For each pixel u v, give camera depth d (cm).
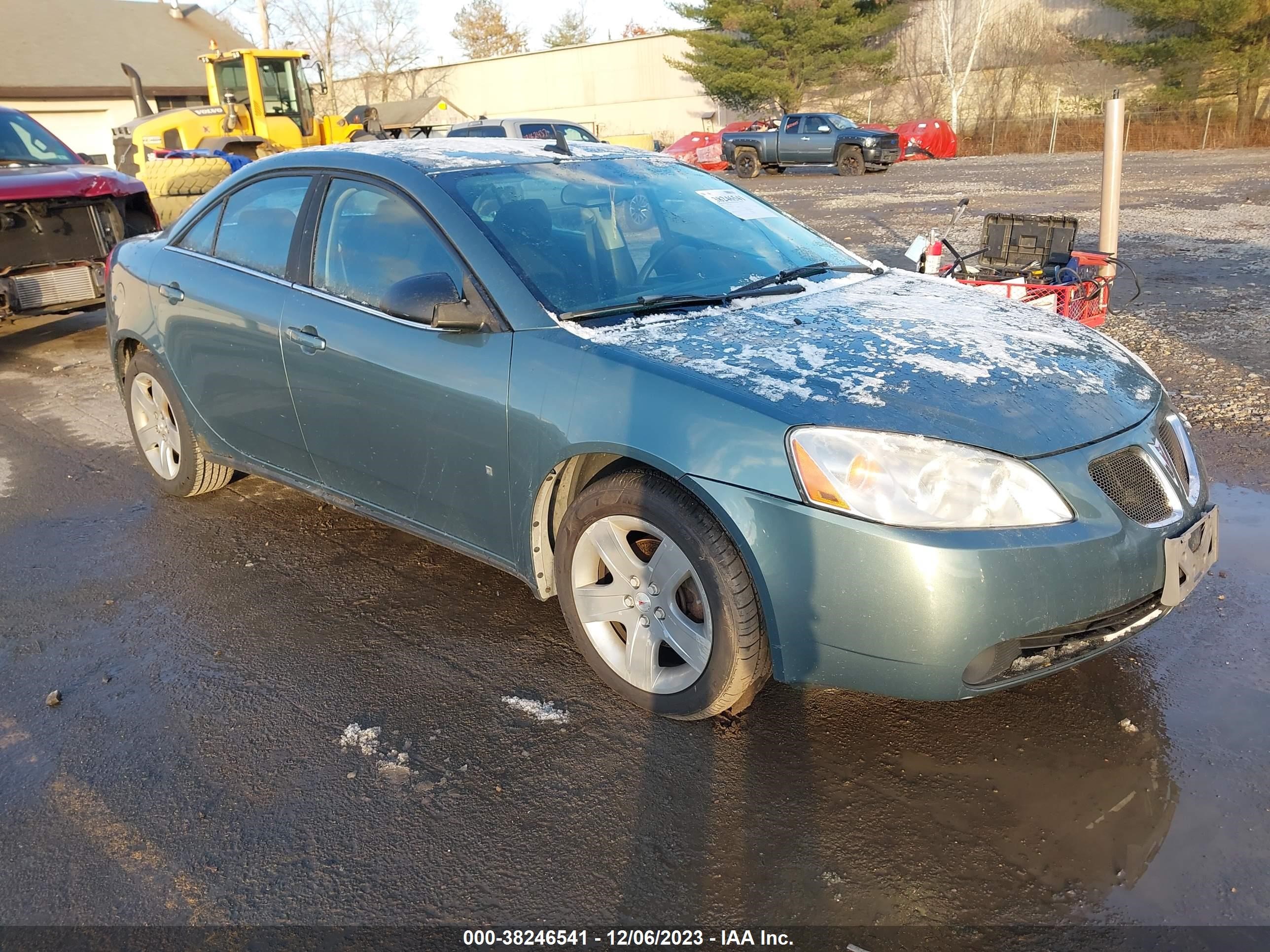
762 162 2791
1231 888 223
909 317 319
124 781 274
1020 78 3803
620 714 298
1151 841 238
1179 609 347
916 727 286
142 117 1780
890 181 2252
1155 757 269
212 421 426
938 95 4072
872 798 257
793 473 246
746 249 375
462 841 247
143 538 439
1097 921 216
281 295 374
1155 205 1455
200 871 239
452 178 345
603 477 290
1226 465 473
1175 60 3241
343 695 313
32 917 227
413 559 411
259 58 1780
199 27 3888
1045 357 291
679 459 260
